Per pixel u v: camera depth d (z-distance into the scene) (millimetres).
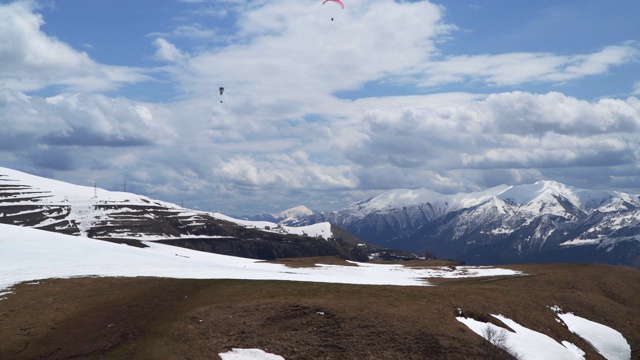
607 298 96125
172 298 67438
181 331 55875
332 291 73125
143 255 113500
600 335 78500
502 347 61938
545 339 70562
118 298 68062
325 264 140250
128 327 57000
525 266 131500
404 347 58406
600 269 121750
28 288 71000
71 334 56250
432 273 129875
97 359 49125
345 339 58500
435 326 63781
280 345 55969
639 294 105500
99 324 58750
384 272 130000
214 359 51312
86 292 70562
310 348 56281
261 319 60844
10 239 107062
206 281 77625
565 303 87562
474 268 138625
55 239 114250
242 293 70000
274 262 145750
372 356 56219
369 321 62500
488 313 74062
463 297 78562
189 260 120562
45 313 62156
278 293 70438
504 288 90750
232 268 106188
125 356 49812
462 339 61562
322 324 60969
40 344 53812
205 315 60688
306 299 67312
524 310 79500
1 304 64312
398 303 69688
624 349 76875
